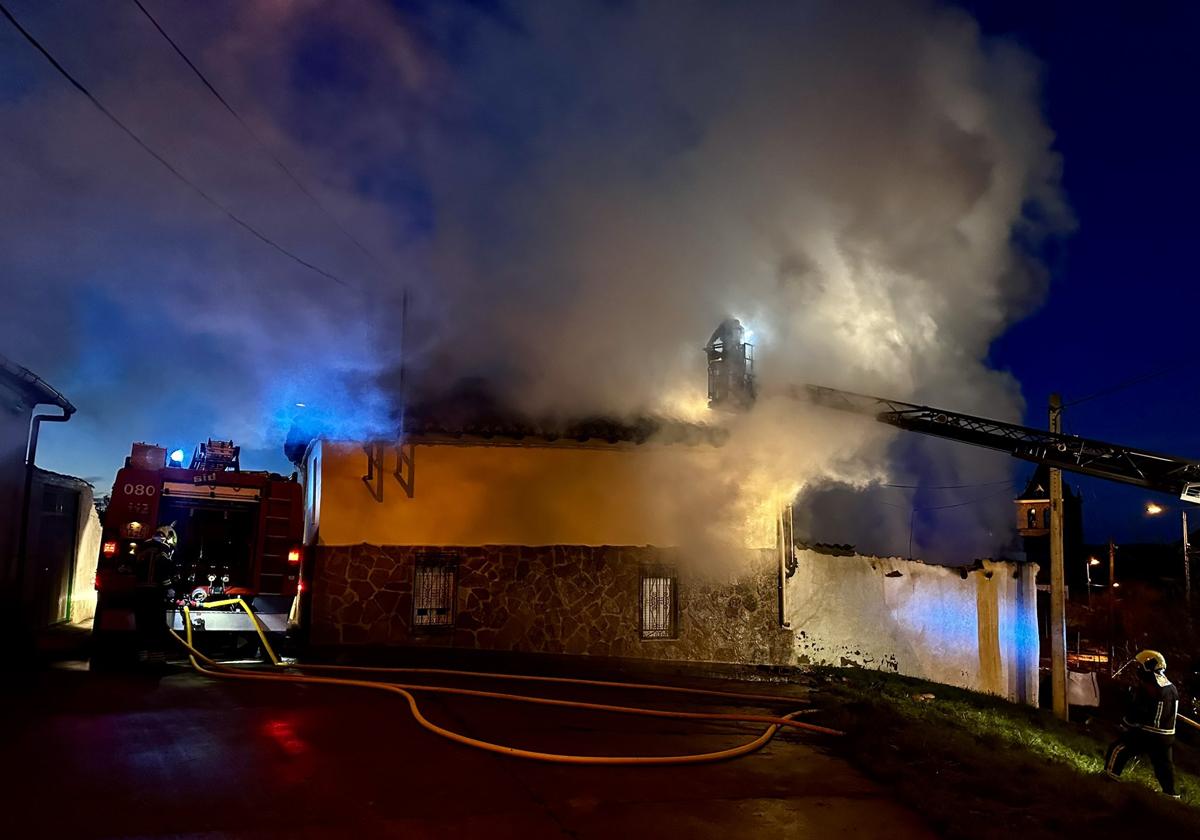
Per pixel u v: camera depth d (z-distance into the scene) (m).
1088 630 39.12
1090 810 7.92
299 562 14.18
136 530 12.73
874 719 10.78
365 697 10.23
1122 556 47.06
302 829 5.76
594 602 15.38
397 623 14.46
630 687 12.45
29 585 16.42
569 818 6.50
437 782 7.04
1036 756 10.45
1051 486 18.72
